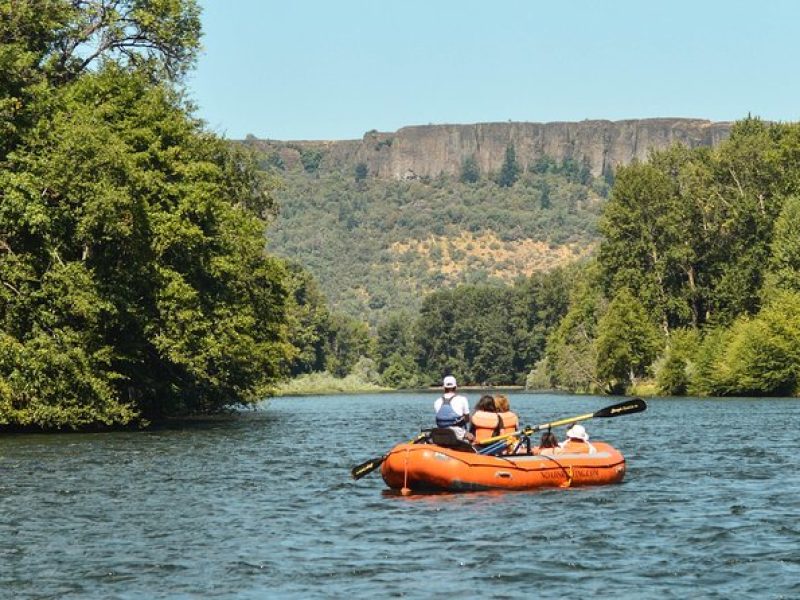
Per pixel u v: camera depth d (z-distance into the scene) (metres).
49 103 44.53
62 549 18.52
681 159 111.25
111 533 19.95
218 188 51.75
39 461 32.50
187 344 48.53
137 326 47.75
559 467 25.36
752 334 89.69
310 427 52.03
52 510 22.62
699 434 43.41
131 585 16.05
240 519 21.47
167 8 55.16
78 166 41.75
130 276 44.91
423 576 16.48
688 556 17.69
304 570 16.89
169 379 54.09
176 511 22.47
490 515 21.56
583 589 15.68
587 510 22.09
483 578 16.31
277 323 66.69
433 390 189.38
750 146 101.38
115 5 55.19
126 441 40.53
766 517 21.27
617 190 106.62
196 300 48.62
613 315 102.50
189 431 47.38
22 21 47.34
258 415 68.44
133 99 51.16
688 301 106.25
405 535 19.58
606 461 26.16
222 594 15.55
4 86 43.00
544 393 125.69
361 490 25.62
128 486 26.47
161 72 57.16
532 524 20.52
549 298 196.50
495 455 25.72
